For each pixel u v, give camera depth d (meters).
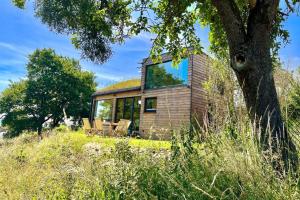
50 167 6.66
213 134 3.60
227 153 3.08
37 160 8.23
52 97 47.16
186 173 3.13
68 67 49.59
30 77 47.53
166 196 3.03
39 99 46.38
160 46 7.15
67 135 12.79
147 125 20.78
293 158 3.34
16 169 6.93
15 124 45.84
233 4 4.50
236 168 2.85
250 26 4.28
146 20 6.28
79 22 4.83
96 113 27.95
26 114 46.75
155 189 3.16
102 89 28.50
